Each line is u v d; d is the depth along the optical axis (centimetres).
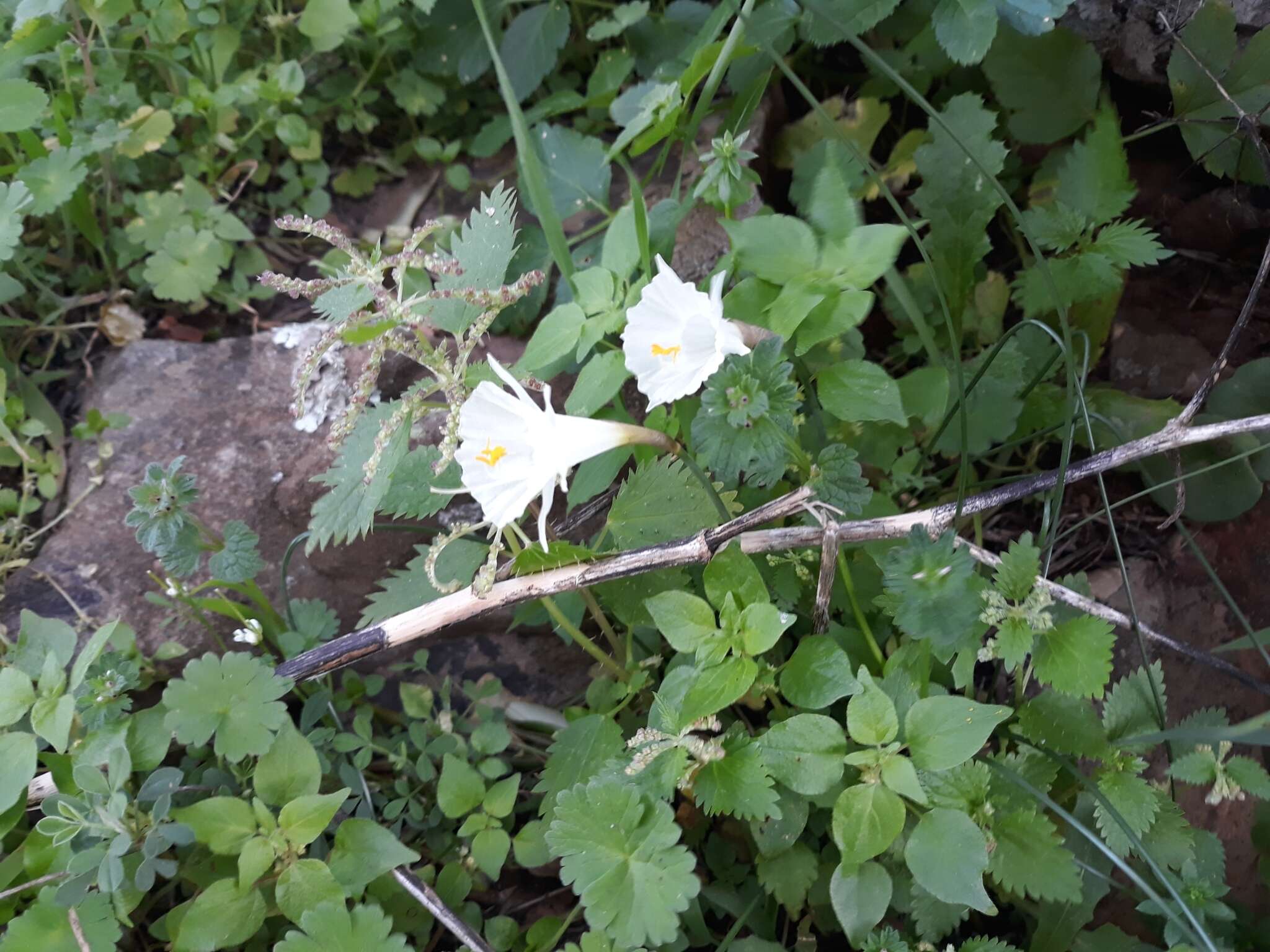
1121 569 22
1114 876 22
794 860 21
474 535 25
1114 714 21
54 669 21
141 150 29
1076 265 26
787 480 24
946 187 27
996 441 26
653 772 19
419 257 18
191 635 25
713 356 20
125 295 29
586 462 23
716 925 23
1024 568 19
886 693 20
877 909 19
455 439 18
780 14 28
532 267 29
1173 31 26
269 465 27
